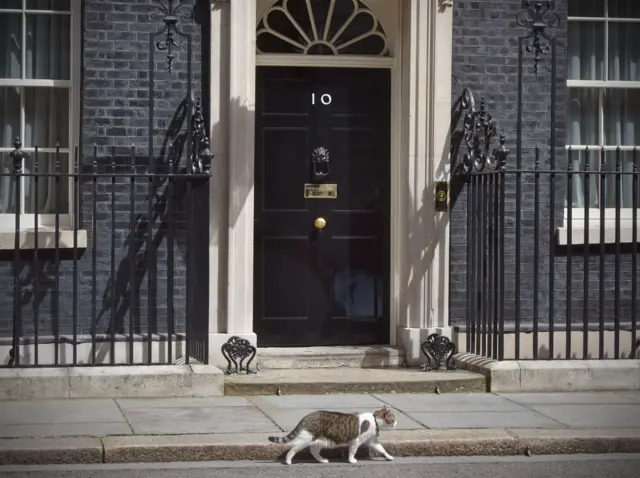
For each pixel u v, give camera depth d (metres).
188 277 9.02
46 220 9.52
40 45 9.60
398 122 10.02
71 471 6.91
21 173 8.64
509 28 9.97
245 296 9.53
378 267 10.14
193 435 7.48
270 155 10.01
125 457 7.16
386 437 7.54
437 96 9.80
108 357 9.35
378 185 10.13
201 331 9.33
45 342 9.22
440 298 9.86
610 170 10.45
